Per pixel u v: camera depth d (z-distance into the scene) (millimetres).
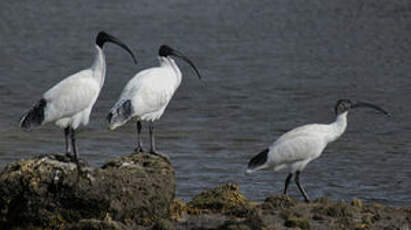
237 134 22734
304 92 29484
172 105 26953
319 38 43812
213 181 17688
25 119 12602
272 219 12500
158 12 53938
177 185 17281
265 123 24422
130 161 12922
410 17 50250
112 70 34594
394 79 32156
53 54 39406
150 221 12086
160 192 12234
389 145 21312
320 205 13273
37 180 11594
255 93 29250
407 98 28266
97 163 19141
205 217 12758
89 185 11625
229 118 25016
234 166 19031
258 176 18156
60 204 11625
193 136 22328
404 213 13125
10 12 54531
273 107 26828
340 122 14570
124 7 56281
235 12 53938
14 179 11656
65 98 12562
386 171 18734
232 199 13430
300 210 13008
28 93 29797
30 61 37406
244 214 12867
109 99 28203
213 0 59344
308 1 58219
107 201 11703
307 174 18406
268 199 13367
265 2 58312
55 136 21875
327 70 34500
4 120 24625
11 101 28094
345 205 13047
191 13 53438
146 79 14789
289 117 25359
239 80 32125
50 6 57188
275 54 38938
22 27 48438
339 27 47438
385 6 54750
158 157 13203
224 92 29453
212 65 35875
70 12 54344
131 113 14328
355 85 30938
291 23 49188
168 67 15484
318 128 14406
